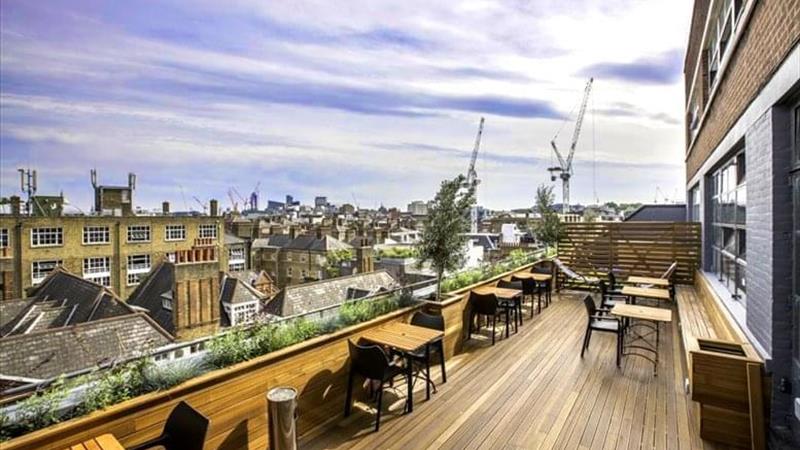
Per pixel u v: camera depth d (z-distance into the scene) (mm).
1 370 8820
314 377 3832
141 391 2768
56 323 15398
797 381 3135
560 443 3539
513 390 4605
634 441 3562
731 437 3465
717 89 5949
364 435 3699
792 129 3211
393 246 35156
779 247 3295
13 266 24859
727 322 4652
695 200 10820
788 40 2889
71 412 2479
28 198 31672
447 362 5527
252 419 3281
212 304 14266
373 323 4613
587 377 4969
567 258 11359
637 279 8750
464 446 3506
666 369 5223
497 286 7879
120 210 31000
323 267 33594
